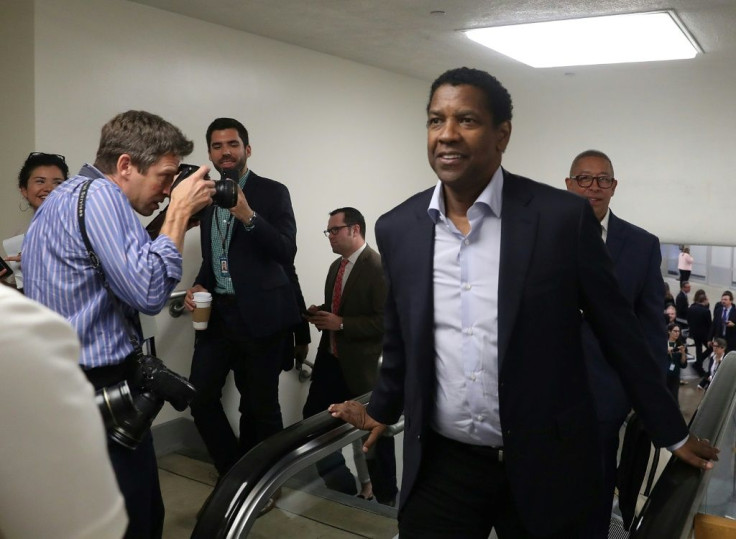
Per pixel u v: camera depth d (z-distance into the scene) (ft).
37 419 1.93
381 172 19.56
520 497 5.50
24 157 11.43
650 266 8.24
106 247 5.65
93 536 2.02
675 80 19.11
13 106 11.53
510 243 5.34
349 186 18.43
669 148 19.45
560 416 5.50
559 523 5.58
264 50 15.46
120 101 12.48
